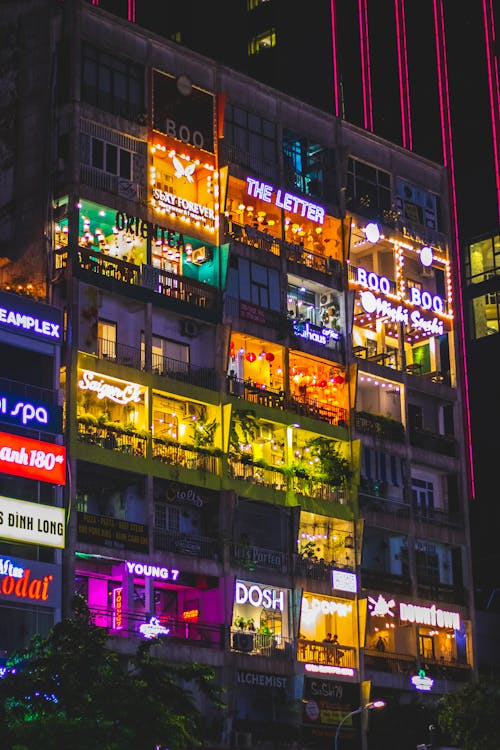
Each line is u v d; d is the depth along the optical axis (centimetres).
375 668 7931
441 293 9094
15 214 7306
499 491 9944
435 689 8181
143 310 7381
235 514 7675
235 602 7362
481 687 7438
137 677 5572
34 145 7362
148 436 7162
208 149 7919
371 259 8850
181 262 7719
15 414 6606
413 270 8944
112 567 6931
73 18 7444
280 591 7625
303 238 8450
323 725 7525
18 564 6462
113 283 7206
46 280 7038
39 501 6638
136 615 6869
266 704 7450
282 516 7788
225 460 7475
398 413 8588
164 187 7750
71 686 5259
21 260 7188
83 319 7038
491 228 10375
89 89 7438
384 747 7819
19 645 6425
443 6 11031
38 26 7544
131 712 5225
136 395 7212
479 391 10206
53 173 7262
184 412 7544
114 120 7475
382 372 8475
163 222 7569
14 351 6719
